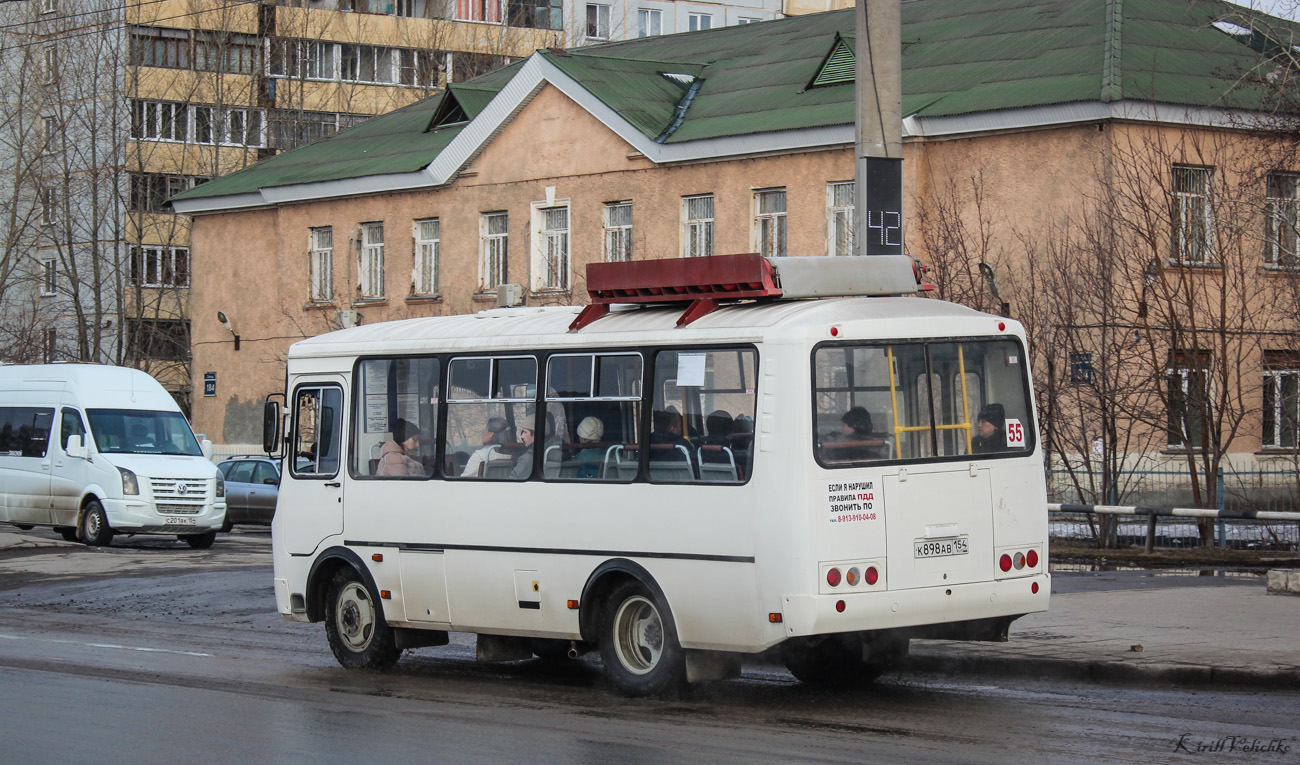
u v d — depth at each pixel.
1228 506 22.05
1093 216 26.28
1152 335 22.70
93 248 54.00
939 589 10.44
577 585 11.30
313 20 64.38
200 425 45.34
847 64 32.16
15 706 10.94
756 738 9.45
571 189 35.56
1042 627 13.36
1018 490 10.91
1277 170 22.95
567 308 12.45
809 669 11.75
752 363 10.39
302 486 13.48
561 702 11.06
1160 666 11.27
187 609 17.92
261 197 43.16
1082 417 22.48
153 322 59.56
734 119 32.75
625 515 11.00
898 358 10.54
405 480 12.59
